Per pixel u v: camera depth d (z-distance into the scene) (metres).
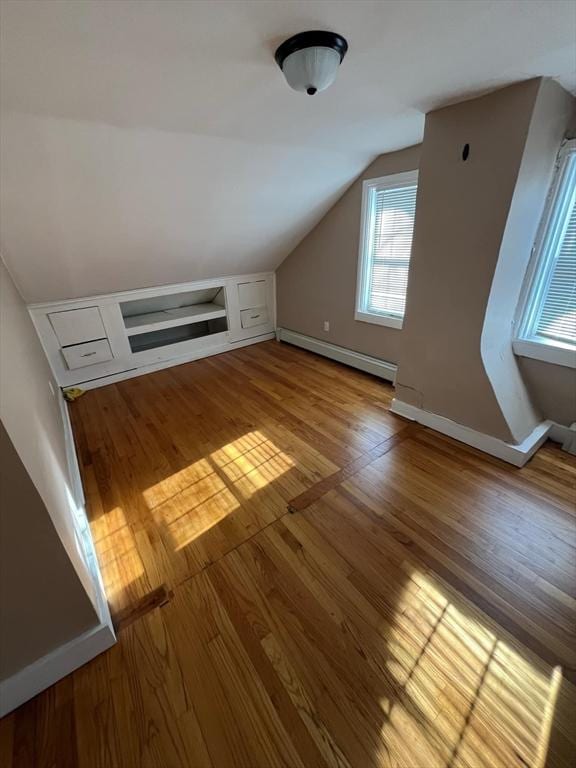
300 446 2.31
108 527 1.70
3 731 1.00
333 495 1.87
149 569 1.48
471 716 1.01
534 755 0.93
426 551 1.53
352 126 1.99
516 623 1.24
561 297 2.01
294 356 4.00
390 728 0.99
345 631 1.23
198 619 1.28
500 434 2.08
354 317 3.44
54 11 0.90
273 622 1.26
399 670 1.12
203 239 2.97
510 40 1.17
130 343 3.73
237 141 2.01
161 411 2.84
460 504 1.78
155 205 2.33
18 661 1.03
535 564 1.46
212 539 1.62
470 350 2.04
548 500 1.79
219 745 0.97
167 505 1.83
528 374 2.23
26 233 2.10
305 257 3.76
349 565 1.47
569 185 1.84
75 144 1.67
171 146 1.89
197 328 4.41
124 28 1.00
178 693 1.08
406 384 2.52
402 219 2.79
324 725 1.00
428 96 1.62
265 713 1.03
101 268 2.76
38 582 0.99
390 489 1.90
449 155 1.82
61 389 3.08
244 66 1.26
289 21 1.02
